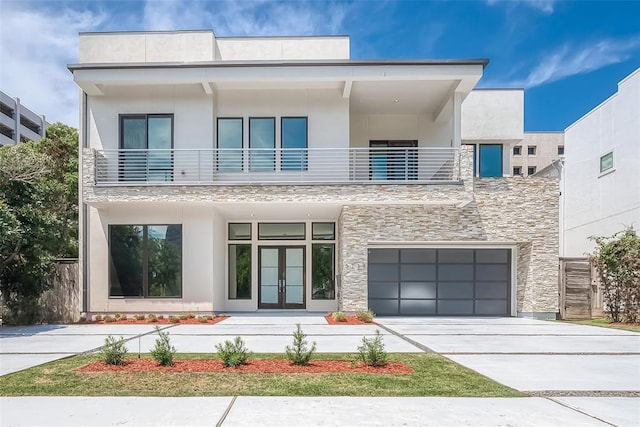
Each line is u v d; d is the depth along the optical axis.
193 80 14.79
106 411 5.00
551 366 7.41
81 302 15.20
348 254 15.05
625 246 14.73
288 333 11.13
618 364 7.59
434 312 16.09
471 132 19.14
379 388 5.88
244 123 16.06
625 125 18.53
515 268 15.88
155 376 6.45
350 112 18.25
